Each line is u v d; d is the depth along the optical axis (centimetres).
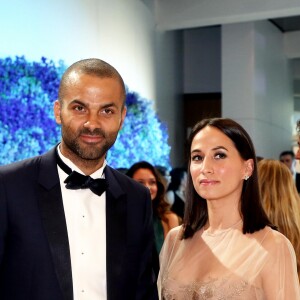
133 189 204
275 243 204
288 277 200
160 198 385
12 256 175
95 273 184
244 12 685
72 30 512
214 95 898
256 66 782
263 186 281
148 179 382
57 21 487
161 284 228
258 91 790
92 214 190
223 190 212
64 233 180
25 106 420
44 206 181
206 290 204
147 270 201
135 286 194
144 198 205
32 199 181
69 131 179
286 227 270
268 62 849
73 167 190
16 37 430
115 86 180
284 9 664
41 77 441
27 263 174
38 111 433
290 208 273
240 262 206
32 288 174
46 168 188
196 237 229
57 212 182
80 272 182
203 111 903
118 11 611
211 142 213
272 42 877
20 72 419
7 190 179
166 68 800
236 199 219
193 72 905
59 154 193
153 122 658
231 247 213
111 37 594
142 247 200
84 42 534
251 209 215
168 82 810
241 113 774
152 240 206
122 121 192
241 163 215
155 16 739
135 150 605
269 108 852
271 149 862
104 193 195
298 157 272
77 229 186
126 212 196
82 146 180
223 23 721
